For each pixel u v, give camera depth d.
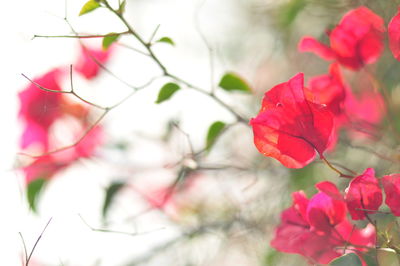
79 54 0.82
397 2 0.76
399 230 0.65
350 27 0.67
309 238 0.63
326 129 0.60
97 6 0.66
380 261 0.72
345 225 0.63
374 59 0.68
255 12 0.97
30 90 0.81
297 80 0.60
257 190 0.86
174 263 0.87
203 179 0.89
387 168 0.73
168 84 0.70
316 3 0.82
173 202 0.87
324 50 0.68
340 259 0.60
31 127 0.81
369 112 0.75
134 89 0.69
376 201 0.60
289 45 0.96
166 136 0.85
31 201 0.79
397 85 0.79
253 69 1.01
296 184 0.84
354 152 0.78
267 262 0.83
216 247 0.88
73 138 0.82
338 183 0.80
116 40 0.68
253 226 0.84
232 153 0.87
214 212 0.89
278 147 0.60
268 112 0.60
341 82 0.67
